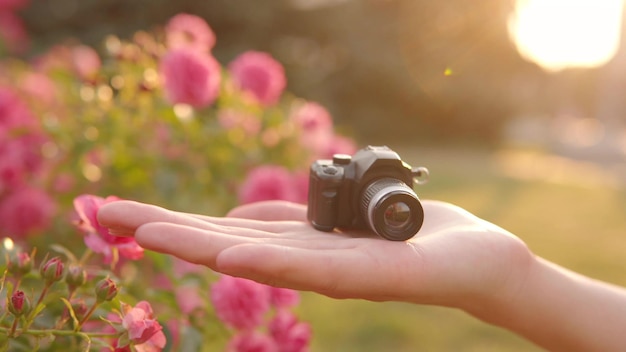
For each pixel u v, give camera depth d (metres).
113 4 4.37
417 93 6.18
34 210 0.97
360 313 1.69
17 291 0.60
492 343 1.57
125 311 0.62
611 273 2.21
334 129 1.38
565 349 0.72
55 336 0.65
